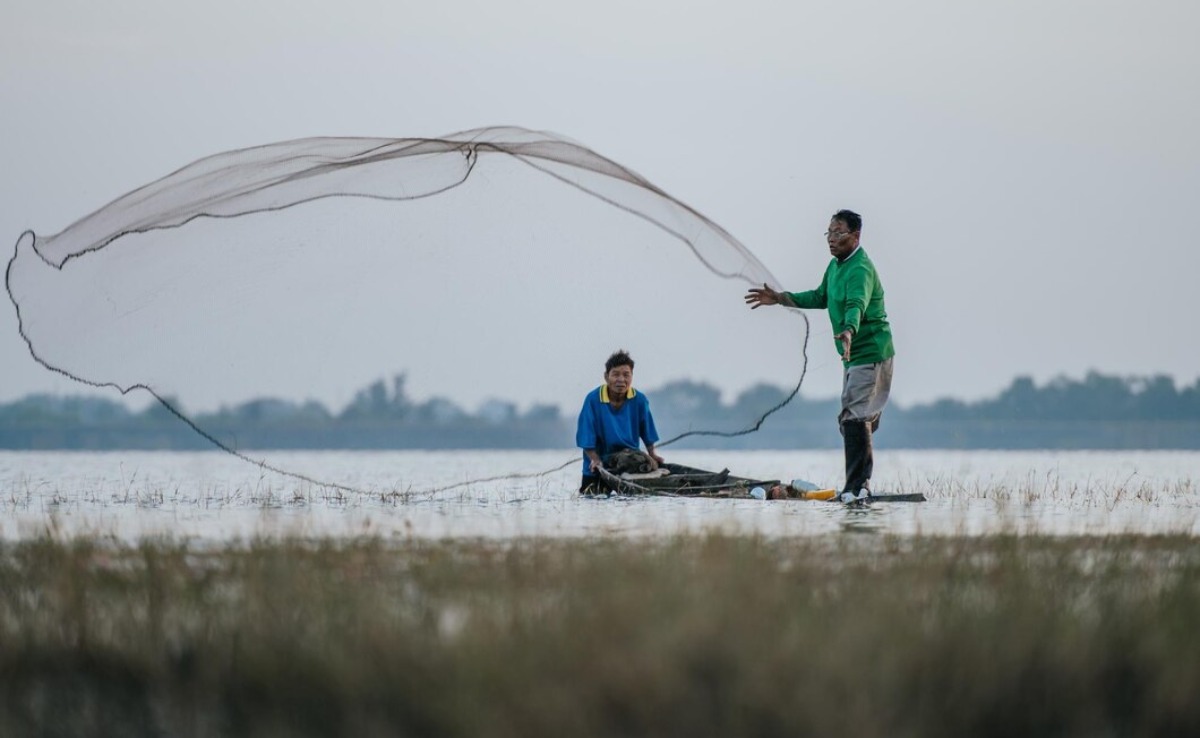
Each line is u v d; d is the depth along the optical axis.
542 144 44.84
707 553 27.38
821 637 20.05
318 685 19.19
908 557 29.03
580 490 52.88
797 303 50.69
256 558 27.95
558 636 20.05
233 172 43.34
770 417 49.84
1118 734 18.89
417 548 30.94
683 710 17.94
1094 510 46.44
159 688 19.91
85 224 42.50
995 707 18.86
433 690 18.39
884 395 50.03
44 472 77.56
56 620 22.61
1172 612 22.78
